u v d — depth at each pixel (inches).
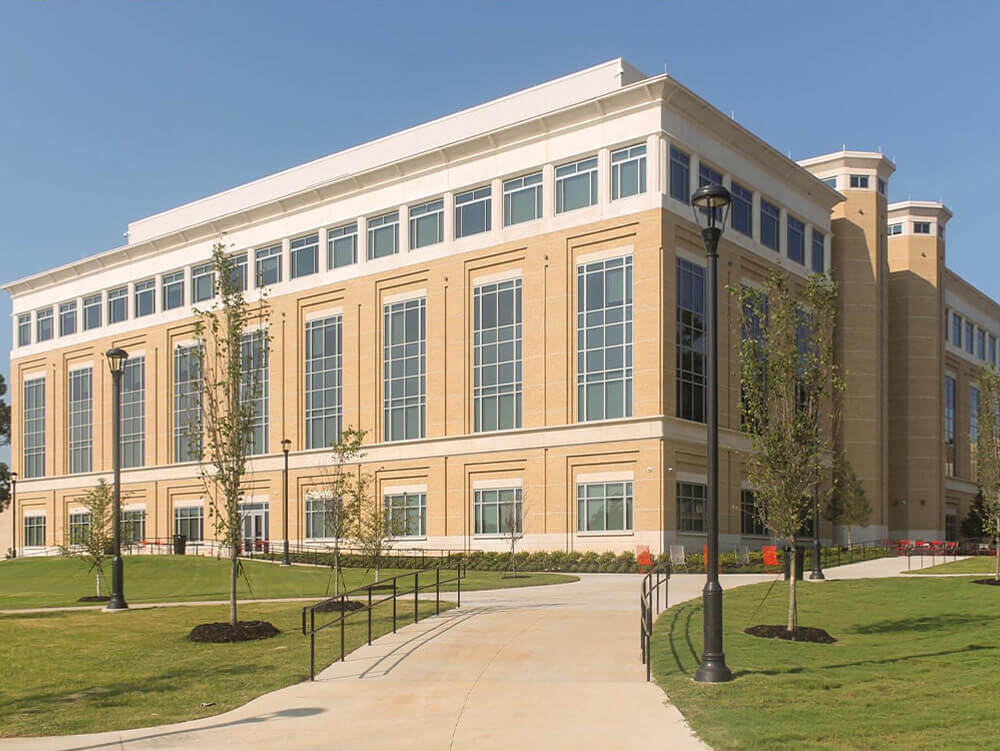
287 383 2423.7
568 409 1929.1
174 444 2694.4
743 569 1621.6
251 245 2534.5
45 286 3142.2
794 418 776.9
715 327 606.2
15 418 3233.3
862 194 2484.0
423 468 2135.8
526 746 438.3
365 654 707.4
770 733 445.7
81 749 447.8
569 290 1947.6
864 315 2450.8
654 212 1836.9
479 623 861.8
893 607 975.0
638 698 541.3
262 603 1139.9
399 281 2230.6
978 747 418.9
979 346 3496.6
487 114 2231.8
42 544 3075.8
